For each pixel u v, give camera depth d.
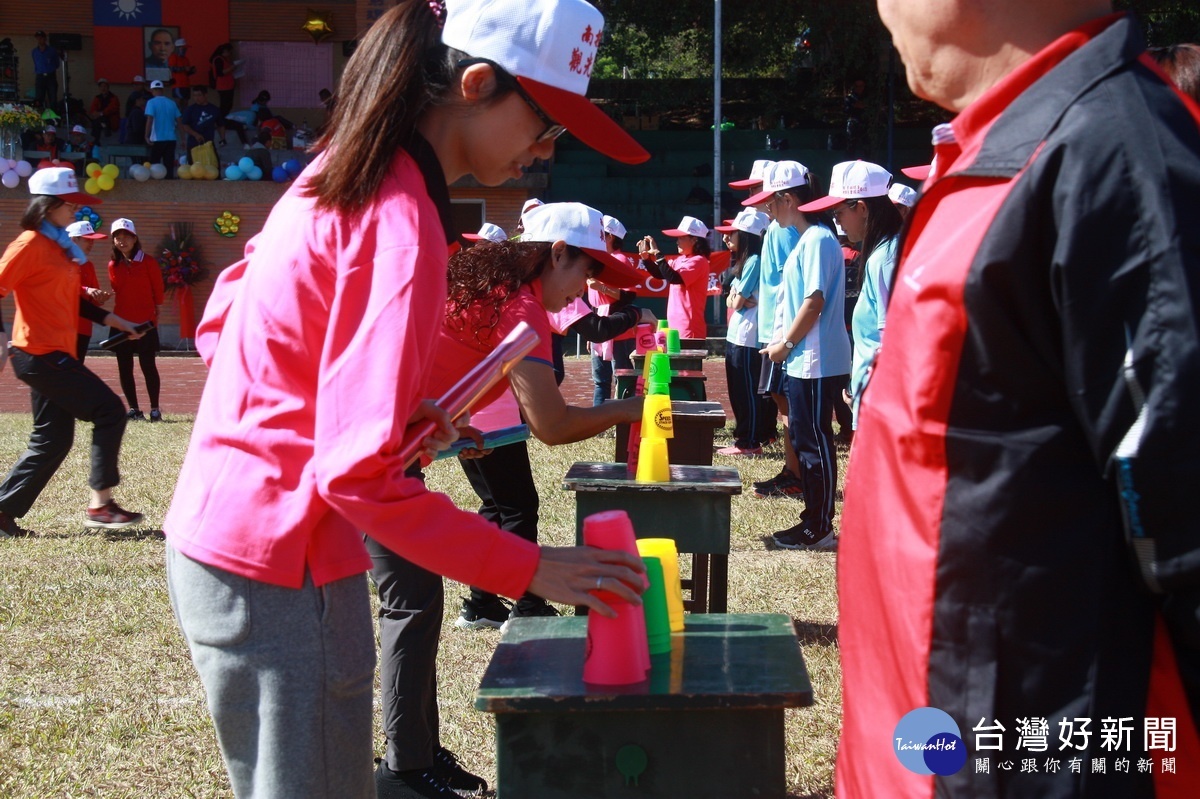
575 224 3.55
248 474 1.69
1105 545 1.31
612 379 10.45
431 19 1.77
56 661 4.40
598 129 1.79
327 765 1.74
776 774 1.85
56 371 6.24
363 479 1.56
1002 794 1.37
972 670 1.37
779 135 25.69
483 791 3.34
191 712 3.91
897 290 1.46
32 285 6.12
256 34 27.31
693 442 5.36
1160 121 1.25
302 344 1.68
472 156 1.85
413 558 1.65
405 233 1.64
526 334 1.94
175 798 3.29
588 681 1.87
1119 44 1.32
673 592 2.18
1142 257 1.21
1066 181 1.26
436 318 1.65
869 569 1.52
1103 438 1.26
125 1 26.88
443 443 1.82
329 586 1.72
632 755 1.85
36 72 25.77
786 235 7.15
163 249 21.97
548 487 7.62
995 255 1.31
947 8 1.47
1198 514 1.20
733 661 1.97
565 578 1.75
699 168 24.92
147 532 6.50
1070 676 1.33
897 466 1.45
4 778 3.40
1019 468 1.33
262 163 22.94
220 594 1.71
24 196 22.00
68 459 8.91
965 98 1.53
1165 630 1.32
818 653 4.40
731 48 27.97
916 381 1.40
